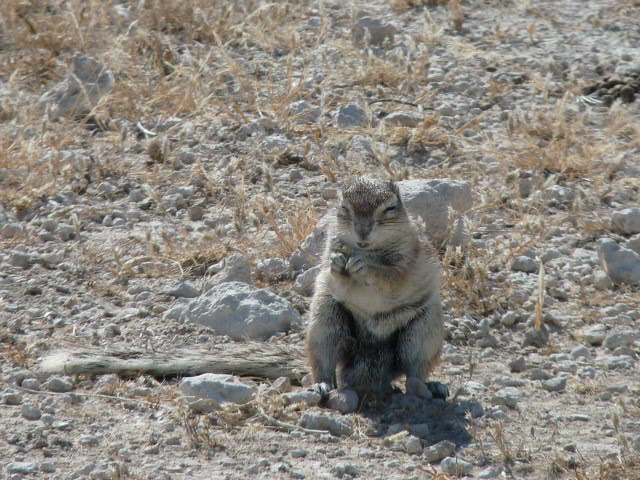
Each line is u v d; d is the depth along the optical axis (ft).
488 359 38.32
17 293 42.27
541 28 74.43
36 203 50.83
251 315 39.60
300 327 39.99
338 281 33.68
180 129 58.65
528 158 54.39
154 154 55.93
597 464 29.86
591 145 56.54
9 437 30.91
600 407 34.22
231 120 59.88
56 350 37.40
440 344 35.42
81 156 55.01
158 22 71.97
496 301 41.98
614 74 65.10
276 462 29.91
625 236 48.49
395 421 33.12
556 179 52.80
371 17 71.46
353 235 34.27
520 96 63.46
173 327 39.75
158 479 28.48
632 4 78.54
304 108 60.54
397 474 29.40
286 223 49.03
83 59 62.03
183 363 36.27
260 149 56.08
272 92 62.64
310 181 53.26
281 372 36.40
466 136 58.34
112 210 50.47
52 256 45.19
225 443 31.04
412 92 63.77
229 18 72.08
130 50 66.85
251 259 45.52
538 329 39.75
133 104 60.80
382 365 35.73
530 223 47.37
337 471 29.27
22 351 37.14
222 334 39.52
